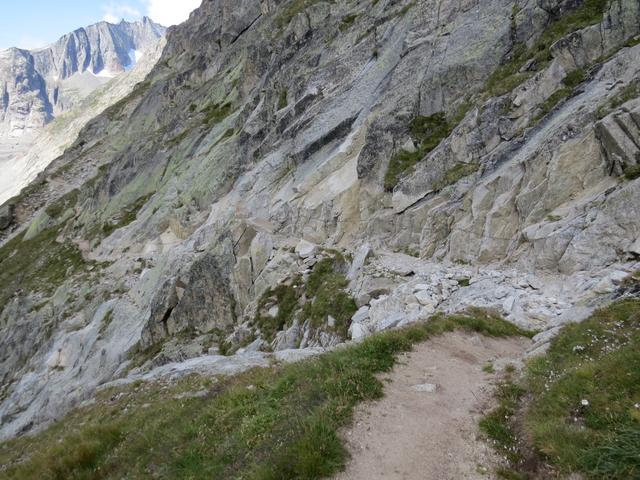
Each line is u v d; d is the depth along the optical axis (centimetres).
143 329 3834
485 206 2327
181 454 962
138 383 2308
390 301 2155
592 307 1343
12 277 8294
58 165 14175
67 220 10012
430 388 1042
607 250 1650
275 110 5247
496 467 742
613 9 2444
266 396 1110
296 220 3700
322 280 2916
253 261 3612
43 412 3847
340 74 4506
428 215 2634
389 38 4169
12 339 5928
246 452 859
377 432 858
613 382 802
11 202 12050
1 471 1334
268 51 7044
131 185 8162
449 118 3119
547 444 728
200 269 3791
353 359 1194
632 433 651
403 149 3203
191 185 6081
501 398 973
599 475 628
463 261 2312
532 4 3038
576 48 2522
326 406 919
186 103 10025
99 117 15400
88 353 4325
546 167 2109
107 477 1078
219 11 12056
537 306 1644
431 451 801
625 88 2017
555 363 1030
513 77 2730
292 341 2628
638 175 1722
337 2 5944
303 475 734
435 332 1471
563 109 2292
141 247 6028
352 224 3322
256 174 4691
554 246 1834
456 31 3438
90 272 6259
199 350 3225
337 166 3750
